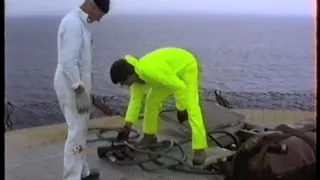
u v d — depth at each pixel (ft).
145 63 10.93
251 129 13.92
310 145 9.77
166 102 13.88
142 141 12.89
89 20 9.50
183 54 11.43
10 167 11.71
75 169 10.05
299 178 9.43
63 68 9.39
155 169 11.59
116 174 11.41
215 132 13.25
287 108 18.45
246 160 10.02
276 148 9.66
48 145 13.32
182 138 13.80
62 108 9.83
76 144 9.93
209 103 15.26
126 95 18.16
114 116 16.21
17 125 15.90
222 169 11.11
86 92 9.72
